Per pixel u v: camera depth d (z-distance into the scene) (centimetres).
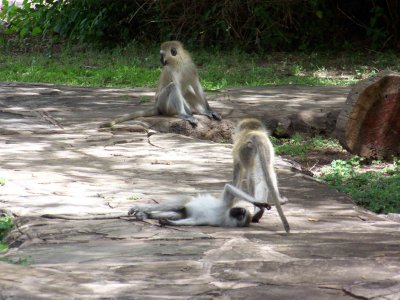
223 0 3161
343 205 1123
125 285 681
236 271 728
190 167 1379
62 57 3102
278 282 690
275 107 2020
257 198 995
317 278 701
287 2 3094
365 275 708
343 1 3259
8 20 3622
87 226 959
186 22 3231
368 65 2895
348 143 1688
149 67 2895
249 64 2903
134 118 1845
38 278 688
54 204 1086
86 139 1634
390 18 3153
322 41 3200
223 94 2244
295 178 1306
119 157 1459
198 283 690
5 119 1853
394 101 1675
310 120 1936
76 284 680
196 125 1845
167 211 1008
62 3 3447
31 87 2358
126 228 950
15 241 927
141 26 3381
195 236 905
